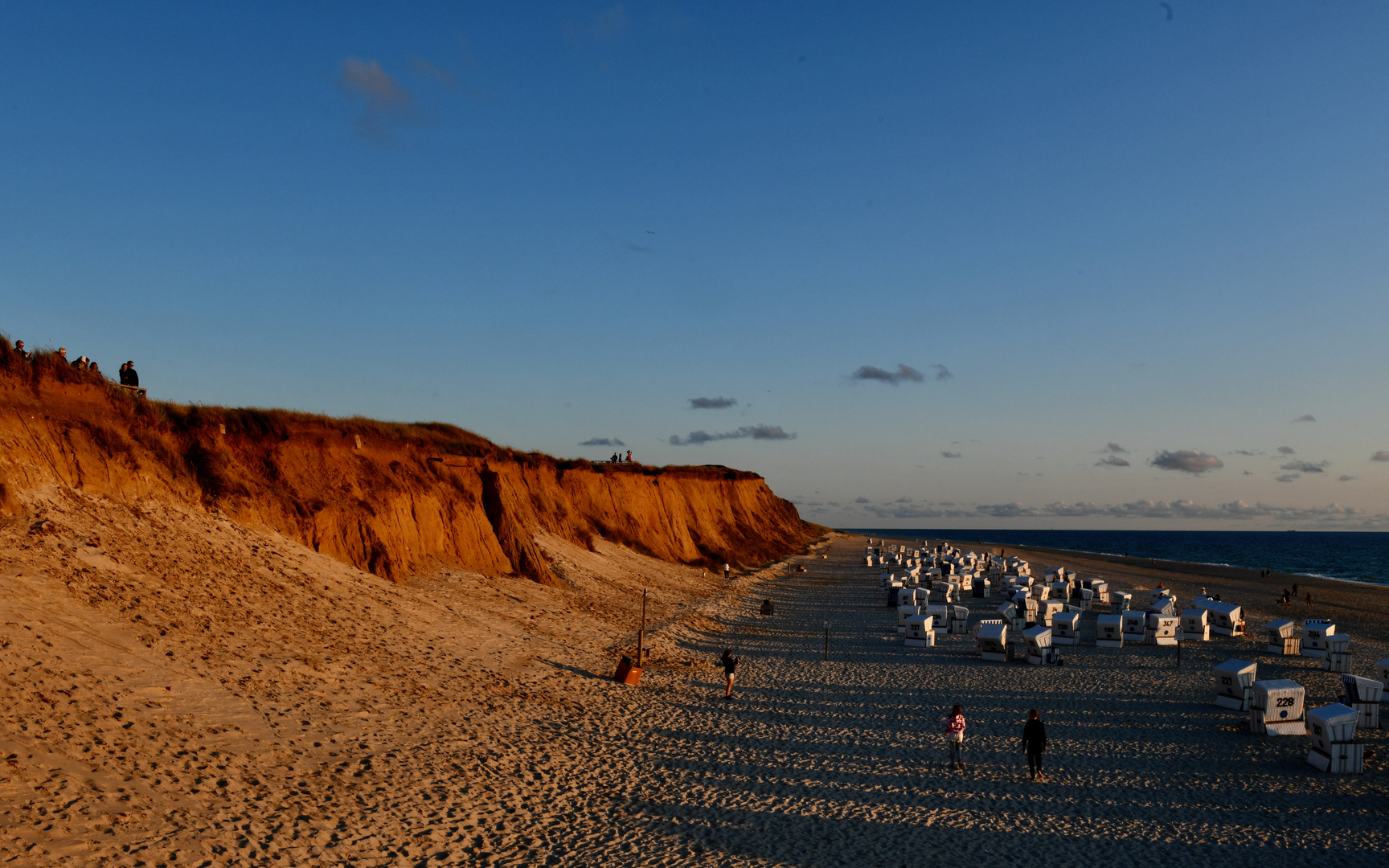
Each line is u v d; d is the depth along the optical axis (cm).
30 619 1545
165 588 1967
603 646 3139
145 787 1204
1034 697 2852
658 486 7750
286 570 2470
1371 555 18025
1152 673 3353
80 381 2317
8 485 1909
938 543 16775
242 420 2936
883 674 3203
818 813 1681
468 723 1936
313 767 1475
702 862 1400
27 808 1047
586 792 1680
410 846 1290
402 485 3503
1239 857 1533
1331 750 2036
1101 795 1853
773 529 11906
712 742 2133
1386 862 1524
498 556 3909
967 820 1681
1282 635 3862
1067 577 7106
